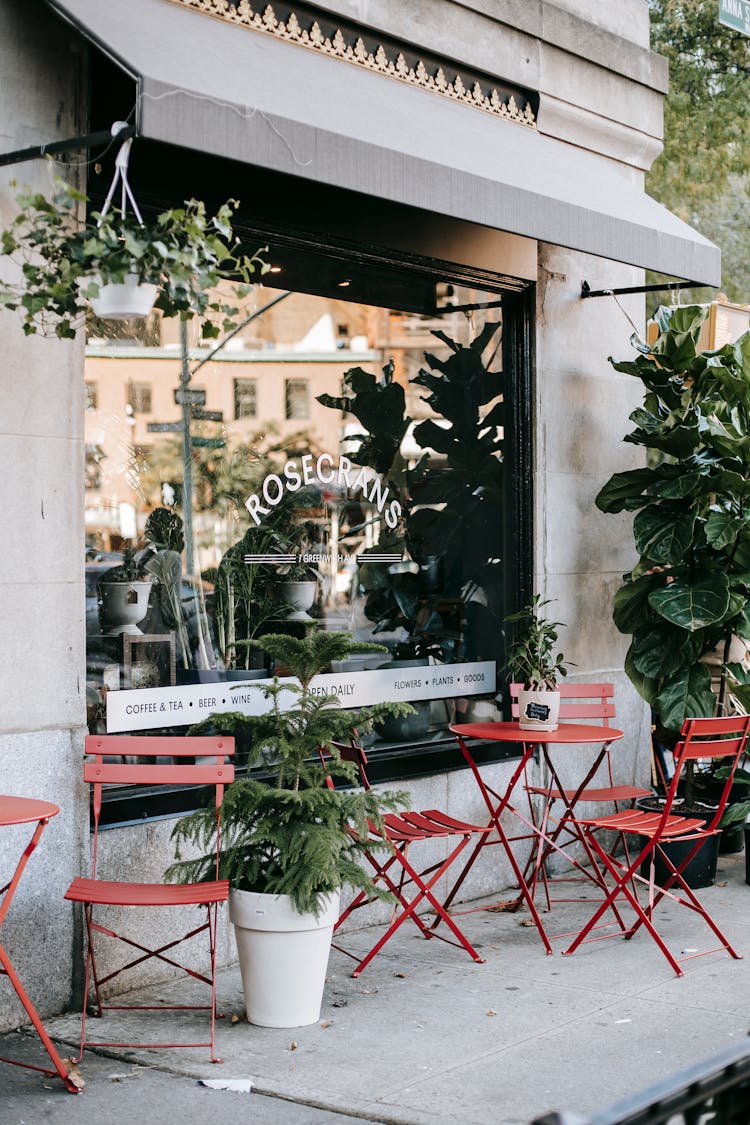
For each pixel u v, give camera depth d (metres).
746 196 16.08
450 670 7.58
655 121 8.87
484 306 7.79
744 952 6.25
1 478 5.19
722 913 7.02
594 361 8.35
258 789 5.07
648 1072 4.64
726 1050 2.41
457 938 6.46
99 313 4.79
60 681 5.37
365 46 6.81
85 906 4.99
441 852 7.18
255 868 5.07
